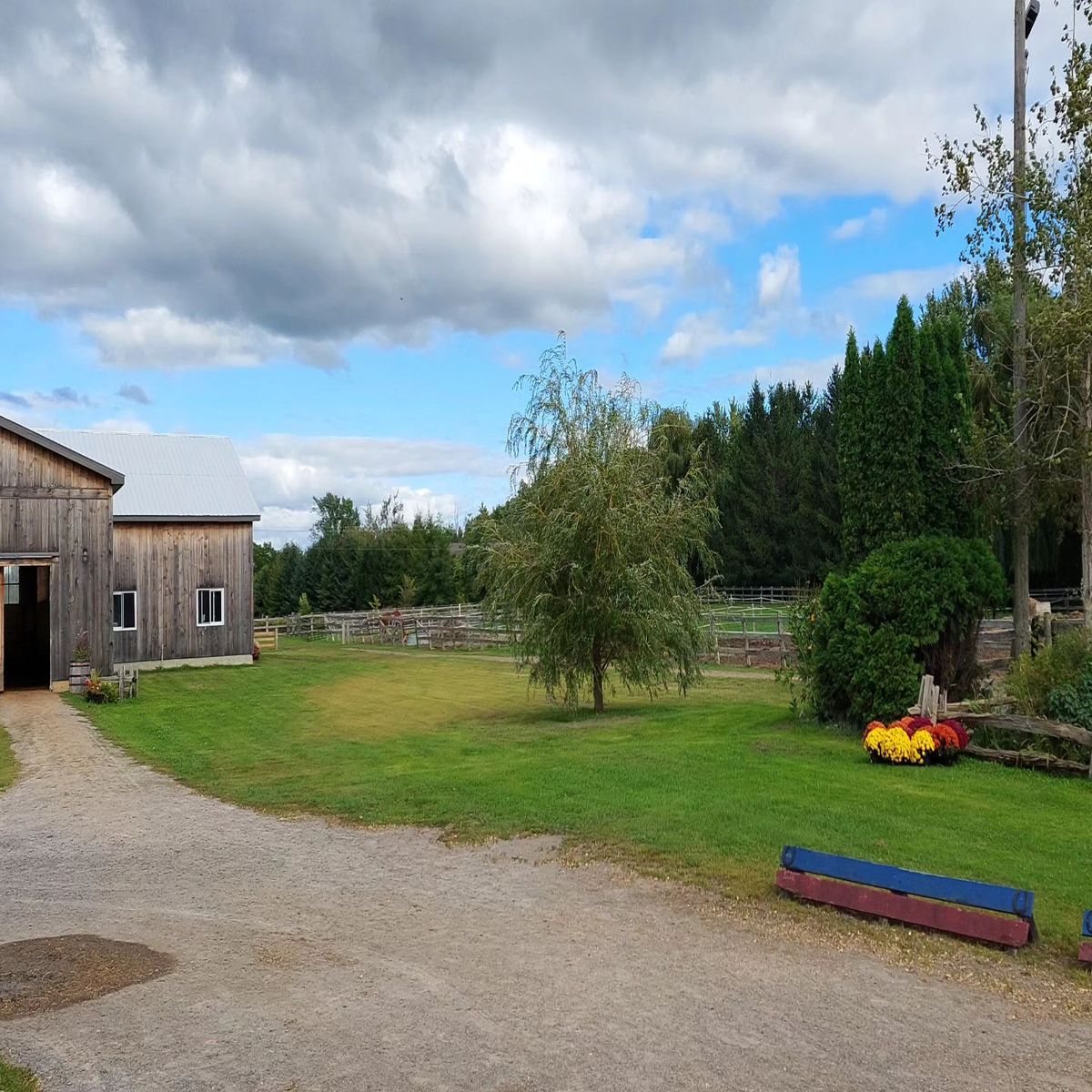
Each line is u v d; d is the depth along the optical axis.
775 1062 5.07
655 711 18.94
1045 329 15.75
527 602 18.77
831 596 15.10
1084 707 12.10
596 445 19.05
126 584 30.53
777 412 64.25
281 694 24.84
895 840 8.84
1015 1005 5.82
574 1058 5.11
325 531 90.50
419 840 9.93
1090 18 15.82
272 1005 5.88
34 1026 5.61
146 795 12.57
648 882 8.23
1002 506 16.86
